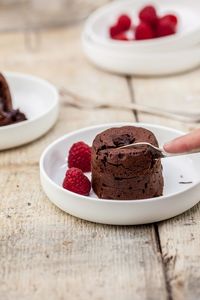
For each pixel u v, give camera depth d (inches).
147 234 22.4
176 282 20.1
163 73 35.6
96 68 37.2
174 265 20.8
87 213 22.7
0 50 40.0
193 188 22.8
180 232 22.4
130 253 21.5
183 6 40.1
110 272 20.6
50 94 31.4
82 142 25.8
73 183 23.6
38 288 20.0
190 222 22.9
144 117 31.0
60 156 26.4
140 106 31.8
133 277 20.3
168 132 26.8
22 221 23.3
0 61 38.3
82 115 31.3
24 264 21.1
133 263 21.0
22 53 39.4
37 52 39.5
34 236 22.5
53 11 45.4
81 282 20.2
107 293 19.7
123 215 22.3
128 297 19.5
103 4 46.1
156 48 35.0
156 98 33.1
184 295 19.6
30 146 28.7
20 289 20.0
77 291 19.8
